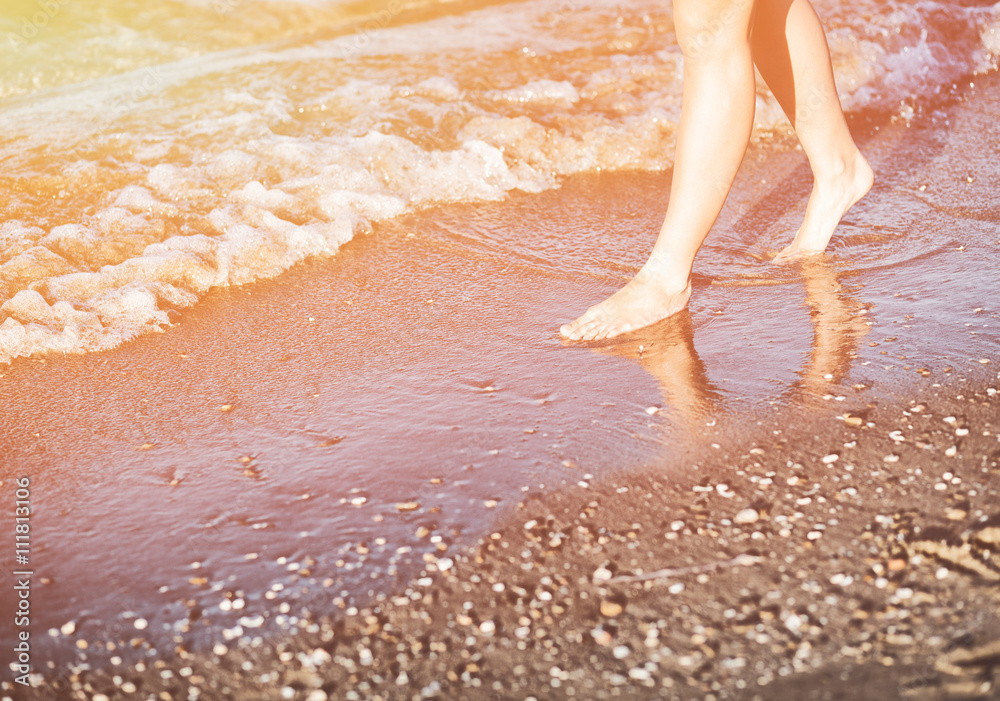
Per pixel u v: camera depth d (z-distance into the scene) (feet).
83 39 15.02
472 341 6.99
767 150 10.66
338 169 9.98
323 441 5.87
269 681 4.12
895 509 4.74
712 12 5.96
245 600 4.59
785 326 6.74
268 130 11.02
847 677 3.78
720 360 6.38
